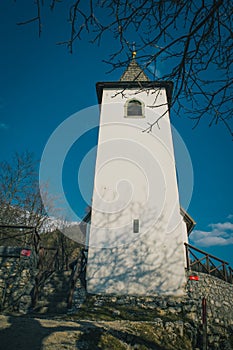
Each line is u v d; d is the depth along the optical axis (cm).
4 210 1888
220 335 798
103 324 610
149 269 902
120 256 925
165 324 686
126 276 893
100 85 1298
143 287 875
